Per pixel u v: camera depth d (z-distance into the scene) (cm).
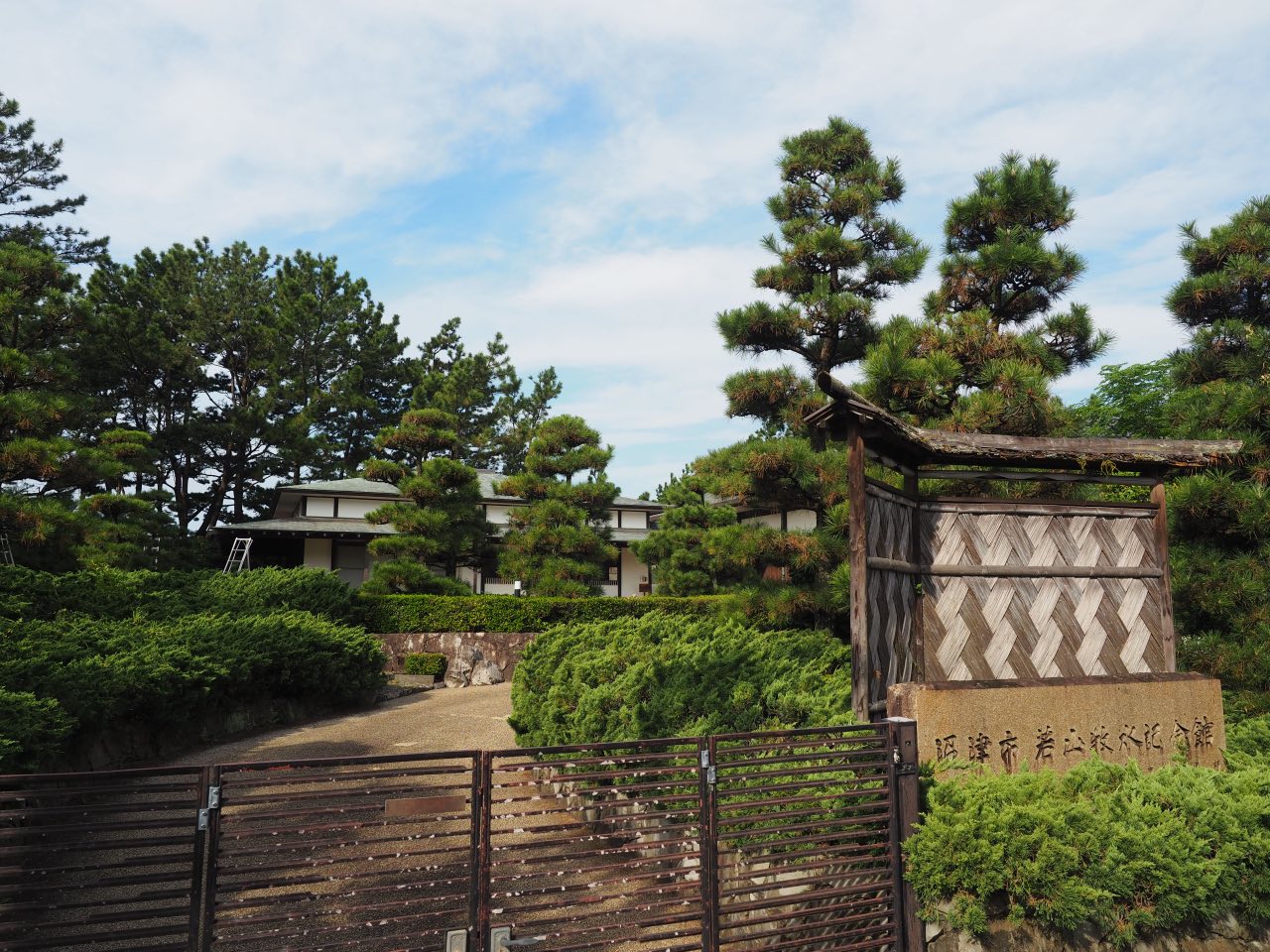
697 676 741
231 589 1553
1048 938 480
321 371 3622
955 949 473
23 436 1529
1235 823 504
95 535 1805
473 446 4053
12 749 580
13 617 1065
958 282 1041
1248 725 731
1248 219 980
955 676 627
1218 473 853
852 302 1102
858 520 550
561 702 838
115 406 2962
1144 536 696
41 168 2933
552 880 570
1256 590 818
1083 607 668
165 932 344
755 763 448
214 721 1072
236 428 3062
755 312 1124
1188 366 994
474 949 386
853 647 543
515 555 2345
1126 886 473
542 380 4631
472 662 1838
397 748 1002
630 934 493
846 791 481
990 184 1045
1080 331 997
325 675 1262
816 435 712
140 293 3045
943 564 643
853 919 455
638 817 427
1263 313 983
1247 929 503
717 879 430
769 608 985
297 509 2828
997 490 919
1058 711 591
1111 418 1386
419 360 4097
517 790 810
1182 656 845
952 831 470
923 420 965
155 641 1040
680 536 2519
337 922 500
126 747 896
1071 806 498
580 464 2428
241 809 721
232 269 3397
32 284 1706
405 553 2083
